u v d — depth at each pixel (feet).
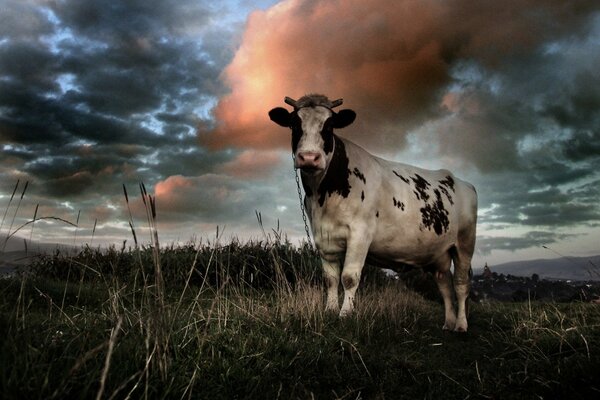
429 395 12.07
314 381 11.71
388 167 22.66
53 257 26.68
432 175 24.94
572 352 14.43
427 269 24.79
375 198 20.58
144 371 8.77
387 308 21.04
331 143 19.43
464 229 24.94
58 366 8.57
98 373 8.49
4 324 9.73
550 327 18.01
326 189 19.74
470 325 23.91
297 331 14.71
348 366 12.86
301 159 18.08
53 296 17.72
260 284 27.68
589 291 31.48
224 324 13.30
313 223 20.52
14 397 7.14
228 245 30.22
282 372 11.46
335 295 20.27
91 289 19.88
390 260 22.54
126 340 10.62
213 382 10.08
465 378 13.83
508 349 17.01
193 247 31.27
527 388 12.09
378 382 12.57
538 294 40.75
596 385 11.19
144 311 13.23
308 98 20.38
